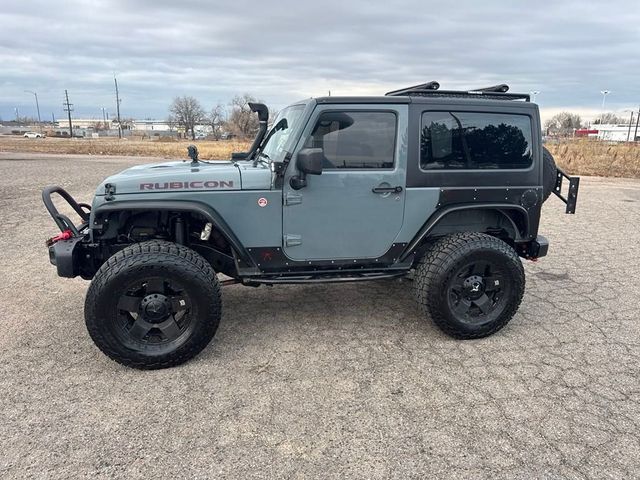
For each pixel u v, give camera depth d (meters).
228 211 3.51
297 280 3.69
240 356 3.62
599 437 2.71
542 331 4.10
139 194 3.41
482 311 3.90
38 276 5.42
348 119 3.57
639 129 95.19
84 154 32.78
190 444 2.63
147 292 3.37
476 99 3.81
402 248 3.84
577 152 25.86
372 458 2.53
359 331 4.07
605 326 4.21
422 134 3.70
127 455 2.54
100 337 3.28
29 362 3.50
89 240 3.69
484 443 2.65
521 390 3.18
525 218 3.99
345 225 3.69
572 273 5.72
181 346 3.40
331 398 3.08
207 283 3.37
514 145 3.88
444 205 3.80
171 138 85.75
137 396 3.08
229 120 65.81
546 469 2.46
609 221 8.93
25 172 17.33
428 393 3.14
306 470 2.44
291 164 3.52
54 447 2.59
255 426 2.79
